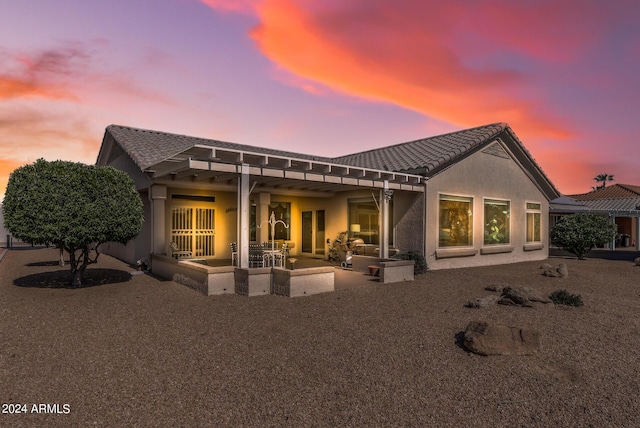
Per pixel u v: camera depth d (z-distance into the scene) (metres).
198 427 3.59
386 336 6.09
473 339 5.45
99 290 9.39
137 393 4.23
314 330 6.35
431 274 12.75
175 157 10.78
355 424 3.69
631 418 3.90
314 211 17.19
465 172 15.27
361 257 13.34
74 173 8.94
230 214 15.40
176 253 12.90
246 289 8.82
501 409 4.02
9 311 7.50
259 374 4.72
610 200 31.25
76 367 4.91
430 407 4.02
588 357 5.40
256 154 9.21
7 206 8.69
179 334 6.16
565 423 3.80
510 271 13.83
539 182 19.53
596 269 14.73
